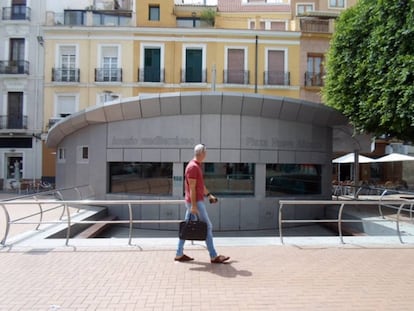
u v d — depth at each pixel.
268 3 35.31
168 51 30.05
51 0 31.98
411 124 11.06
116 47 30.06
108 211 11.89
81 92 29.91
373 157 30.42
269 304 4.43
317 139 12.37
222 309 4.28
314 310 4.27
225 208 11.11
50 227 8.64
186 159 11.16
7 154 30.86
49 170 30.58
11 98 31.33
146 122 11.51
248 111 11.19
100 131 12.20
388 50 11.35
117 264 5.91
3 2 31.52
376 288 4.98
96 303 4.41
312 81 30.34
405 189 24.78
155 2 31.44
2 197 21.28
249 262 6.09
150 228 11.41
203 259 6.21
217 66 30.08
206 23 33.16
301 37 30.45
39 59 31.22
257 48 30.33
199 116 11.17
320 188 12.58
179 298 4.57
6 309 4.23
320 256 6.49
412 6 10.51
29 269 5.64
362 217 10.84
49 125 29.91
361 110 12.39
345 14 13.65
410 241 7.64
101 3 33.84
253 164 11.41
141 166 11.72
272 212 11.43
